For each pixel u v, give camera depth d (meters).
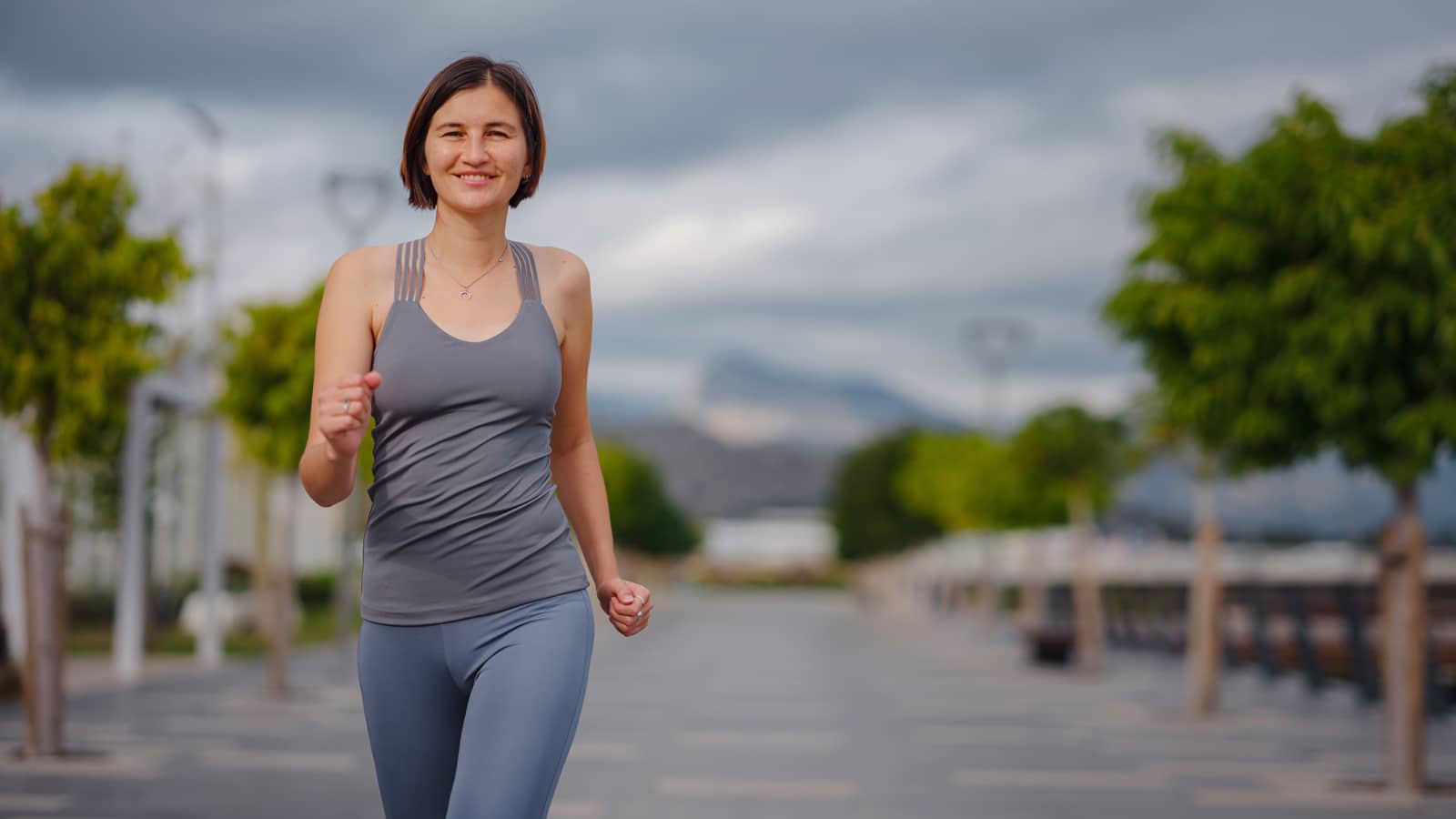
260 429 19.53
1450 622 23.89
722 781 12.27
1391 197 11.02
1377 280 11.03
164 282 13.05
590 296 3.56
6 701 18.06
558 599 3.28
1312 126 11.62
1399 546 11.83
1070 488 33.44
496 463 3.25
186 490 30.47
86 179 12.84
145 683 21.73
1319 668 22.77
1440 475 11.78
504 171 3.34
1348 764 13.86
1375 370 11.25
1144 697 22.28
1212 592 19.05
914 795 11.53
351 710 18.09
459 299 3.33
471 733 3.17
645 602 3.60
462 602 3.24
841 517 92.81
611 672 27.44
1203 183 12.41
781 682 25.03
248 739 14.73
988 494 41.69
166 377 24.59
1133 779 12.69
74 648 28.89
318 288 19.61
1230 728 17.45
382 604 3.29
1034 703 20.98
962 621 62.34
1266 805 11.17
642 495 113.06
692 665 29.75
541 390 3.29
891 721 18.03
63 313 12.48
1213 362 12.02
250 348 19.11
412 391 3.22
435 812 3.41
